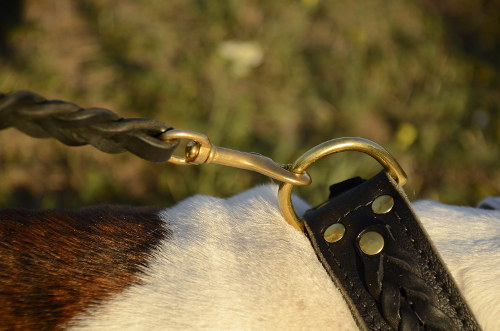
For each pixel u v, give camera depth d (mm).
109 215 723
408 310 670
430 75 1596
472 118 1521
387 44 1650
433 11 1822
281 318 680
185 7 1660
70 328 678
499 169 1409
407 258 677
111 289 686
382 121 1491
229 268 691
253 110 1457
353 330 681
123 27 1580
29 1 1662
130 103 1408
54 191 1276
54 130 625
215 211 718
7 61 1492
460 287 694
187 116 1381
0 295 683
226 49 1555
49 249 699
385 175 697
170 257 697
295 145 1394
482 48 1747
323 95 1517
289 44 1589
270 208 715
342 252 686
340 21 1690
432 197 1334
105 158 1312
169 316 678
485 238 707
